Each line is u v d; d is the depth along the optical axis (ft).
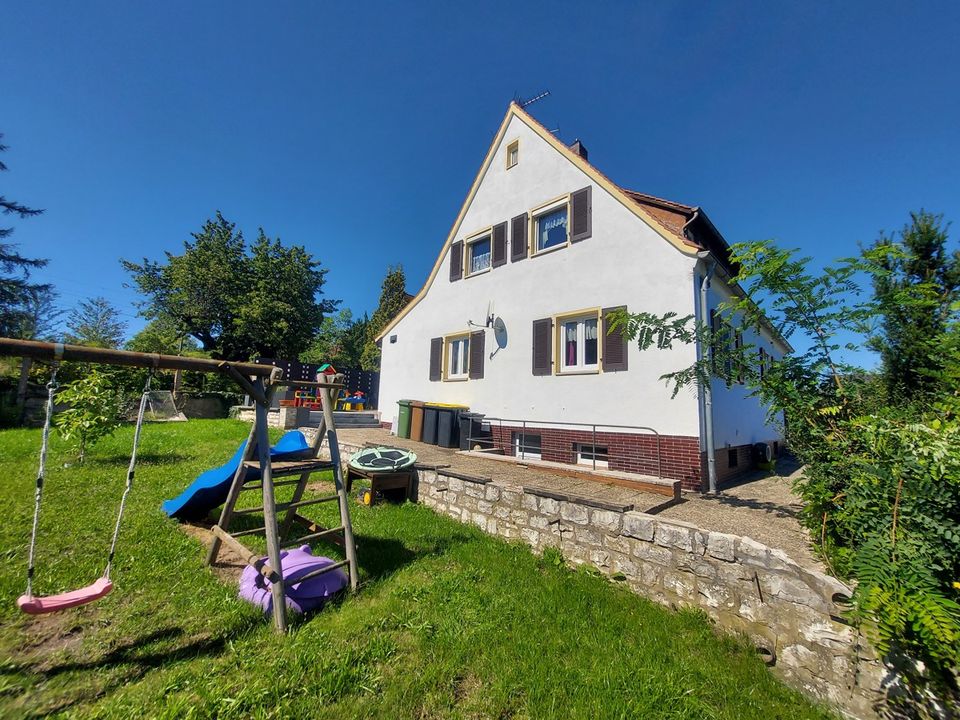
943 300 11.54
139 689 7.62
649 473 24.88
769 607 10.62
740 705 8.68
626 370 26.63
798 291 12.37
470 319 37.88
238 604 10.85
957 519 8.55
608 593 13.29
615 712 7.91
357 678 8.29
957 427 8.87
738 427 29.68
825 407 11.99
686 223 29.48
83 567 12.14
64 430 25.84
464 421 34.71
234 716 6.99
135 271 91.86
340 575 12.51
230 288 92.17
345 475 23.68
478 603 11.79
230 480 16.46
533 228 33.96
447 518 20.29
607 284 28.37
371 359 123.03
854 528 9.92
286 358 98.43
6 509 16.58
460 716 7.56
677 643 10.77
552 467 24.29
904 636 7.88
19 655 8.47
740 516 17.06
